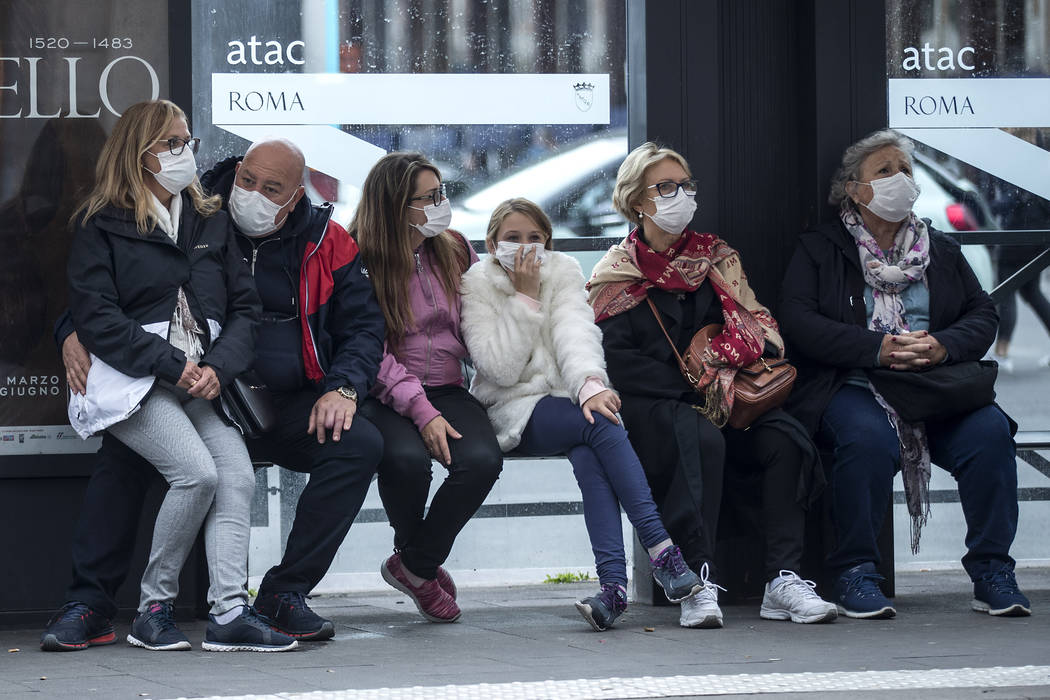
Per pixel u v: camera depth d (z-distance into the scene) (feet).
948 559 50.34
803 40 41.83
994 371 37.99
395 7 42.57
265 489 46.78
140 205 31.83
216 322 32.42
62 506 36.78
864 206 39.52
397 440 34.24
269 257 34.22
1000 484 37.01
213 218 33.17
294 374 34.09
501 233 36.78
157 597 31.81
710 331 37.76
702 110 40.81
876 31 41.37
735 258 39.11
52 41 37.52
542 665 28.48
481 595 44.83
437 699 24.13
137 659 29.91
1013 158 44.78
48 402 36.81
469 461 34.53
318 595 45.42
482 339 36.19
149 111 32.35
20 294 36.99
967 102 44.52
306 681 26.48
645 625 35.58
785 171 42.06
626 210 38.78
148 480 33.17
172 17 37.93
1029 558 49.98
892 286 39.19
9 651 31.53
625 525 51.44
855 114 41.29
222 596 31.17
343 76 42.47
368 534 46.50
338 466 32.48
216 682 26.45
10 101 37.32
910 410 37.32
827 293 38.99
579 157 43.34
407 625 36.17
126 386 31.12
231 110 42.09
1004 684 25.41
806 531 40.16
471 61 42.93
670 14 40.63
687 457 35.42
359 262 35.32
